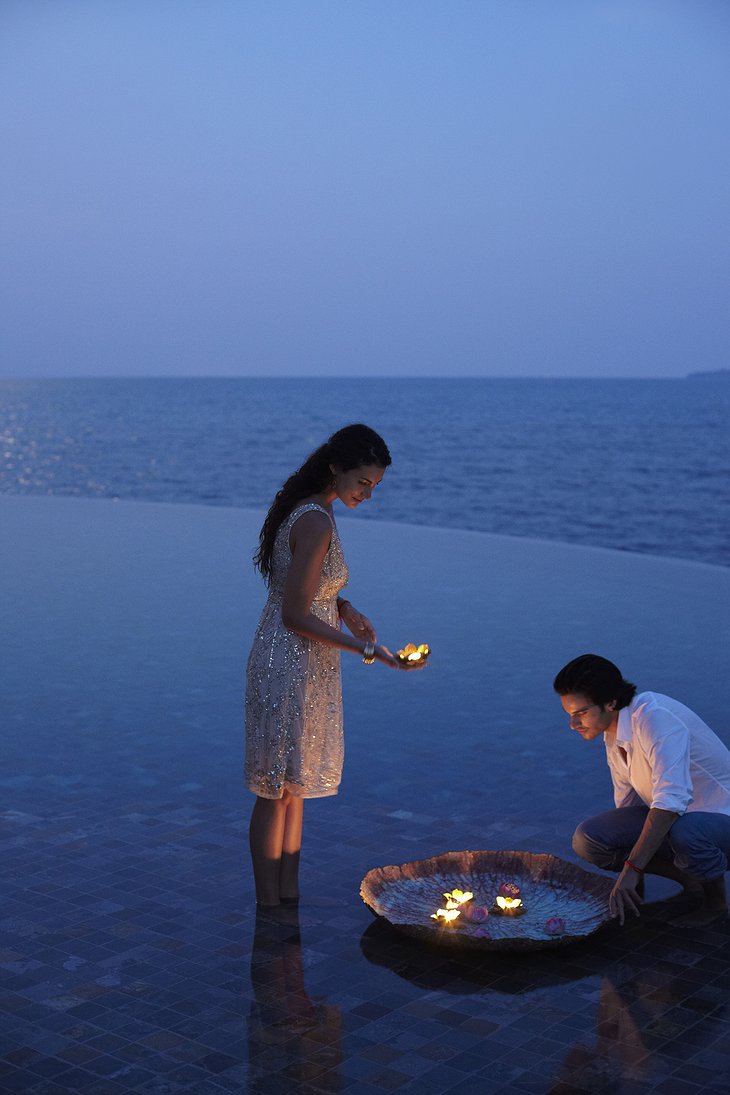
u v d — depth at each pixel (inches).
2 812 158.4
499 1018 103.9
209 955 116.3
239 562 397.4
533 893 127.2
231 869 138.8
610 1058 97.1
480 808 160.6
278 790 125.1
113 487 1366.9
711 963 114.7
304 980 111.2
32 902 129.1
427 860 130.8
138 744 191.8
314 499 127.9
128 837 149.1
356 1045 99.3
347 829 152.3
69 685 232.5
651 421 3189.0
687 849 121.8
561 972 112.7
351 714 212.1
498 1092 92.2
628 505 1259.2
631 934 121.3
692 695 223.6
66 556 410.3
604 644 270.8
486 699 222.5
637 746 123.7
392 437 2432.3
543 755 185.9
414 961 115.2
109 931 121.8
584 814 158.1
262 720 126.1
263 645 127.4
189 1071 95.2
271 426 2797.7
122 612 309.0
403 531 484.7
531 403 4859.7
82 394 6161.4
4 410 3656.5
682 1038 100.3
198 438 2315.5
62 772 176.6
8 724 203.9
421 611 311.7
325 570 128.0
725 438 2461.9
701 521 1124.5
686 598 332.5
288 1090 92.4
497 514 1173.1
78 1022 103.2
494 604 322.3
